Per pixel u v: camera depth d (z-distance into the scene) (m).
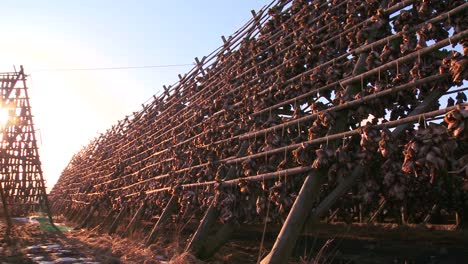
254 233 12.98
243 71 10.81
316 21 8.53
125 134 22.03
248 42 11.28
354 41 7.05
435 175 4.83
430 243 9.12
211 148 10.35
